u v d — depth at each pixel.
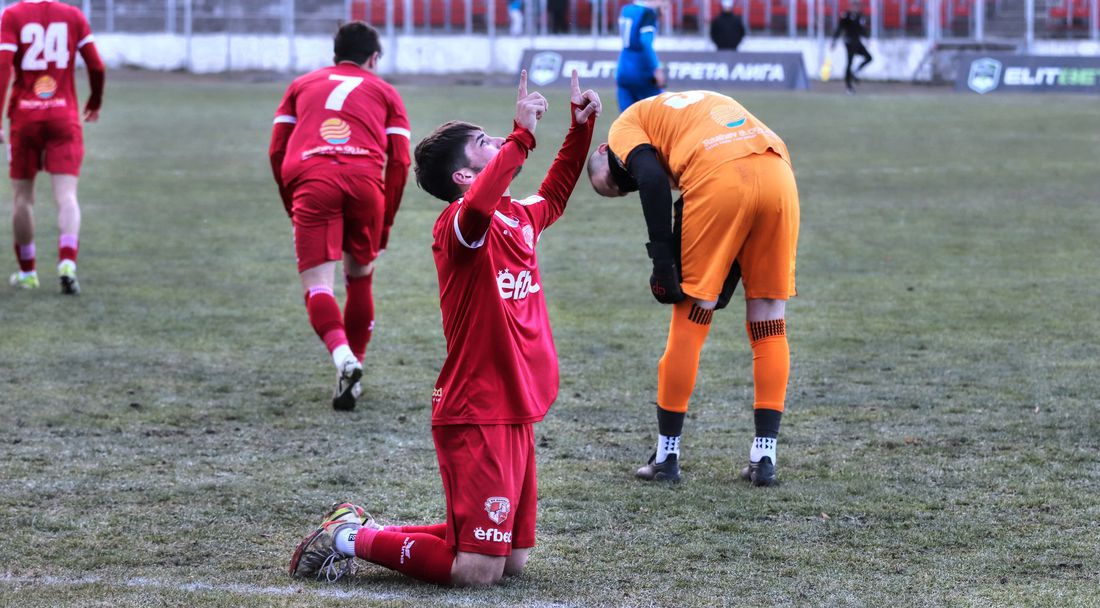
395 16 49.41
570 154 5.43
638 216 17.27
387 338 10.13
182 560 5.37
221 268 13.12
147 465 6.78
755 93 39.50
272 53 48.62
